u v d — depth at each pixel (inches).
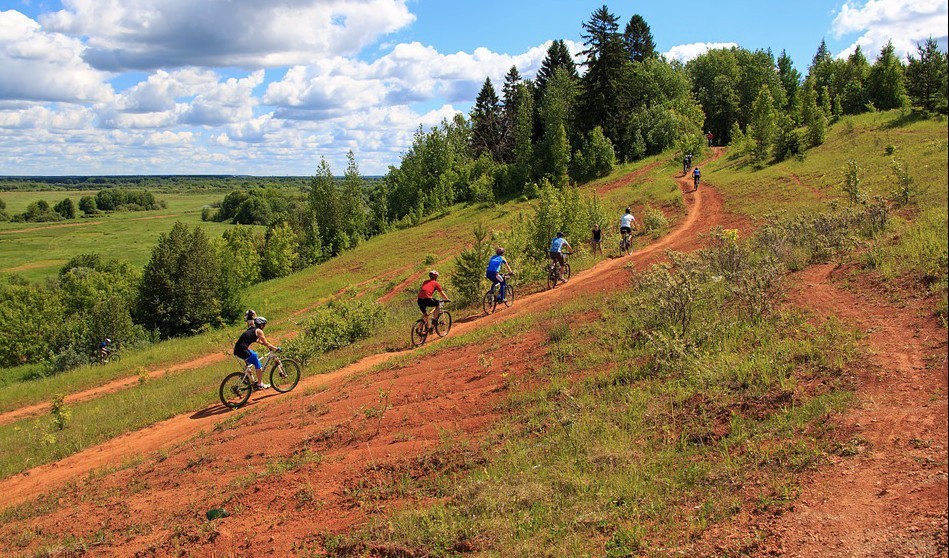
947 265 298.0
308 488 254.2
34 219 6619.1
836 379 226.1
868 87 2106.3
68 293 1684.3
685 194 1430.9
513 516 194.7
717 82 3159.5
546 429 263.4
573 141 2576.3
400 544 190.7
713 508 171.5
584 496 197.3
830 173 1069.1
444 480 239.6
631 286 492.4
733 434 213.3
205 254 1433.3
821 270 398.0
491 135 3614.7
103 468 373.7
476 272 749.3
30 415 677.9
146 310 1397.6
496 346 433.1
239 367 708.7
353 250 2289.6
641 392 269.4
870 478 162.2
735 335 306.5
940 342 230.1
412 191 2787.9
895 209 554.3
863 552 134.7
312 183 2529.5
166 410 499.8
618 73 2475.4
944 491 145.9
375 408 349.4
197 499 275.9
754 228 776.9
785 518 155.8
